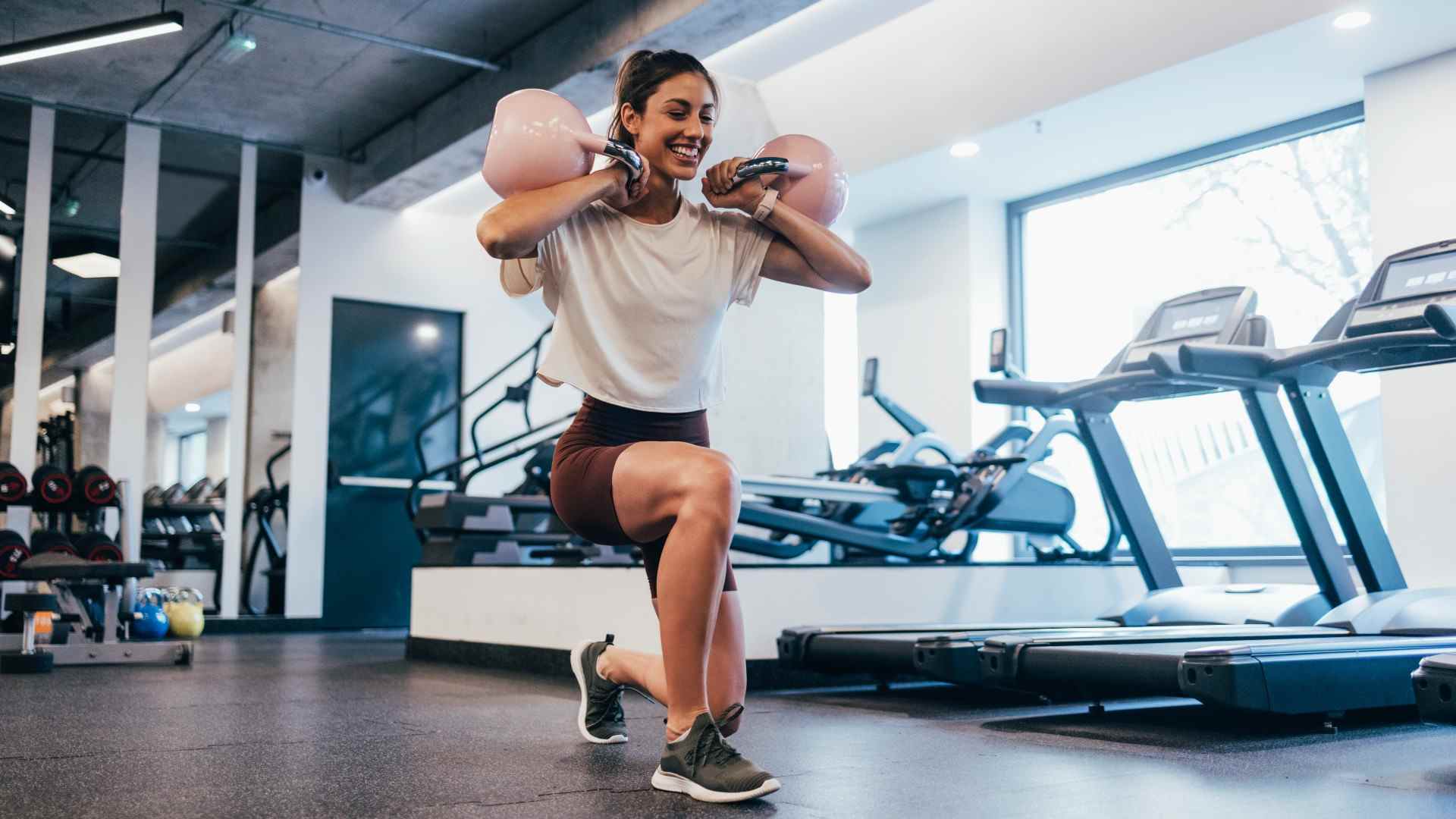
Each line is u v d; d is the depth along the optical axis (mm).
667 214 1829
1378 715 2797
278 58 6902
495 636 4480
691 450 1685
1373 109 5188
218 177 7977
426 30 6598
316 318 8117
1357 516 3516
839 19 5906
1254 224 6285
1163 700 3258
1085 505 7031
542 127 1664
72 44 5531
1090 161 6445
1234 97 5523
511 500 5449
